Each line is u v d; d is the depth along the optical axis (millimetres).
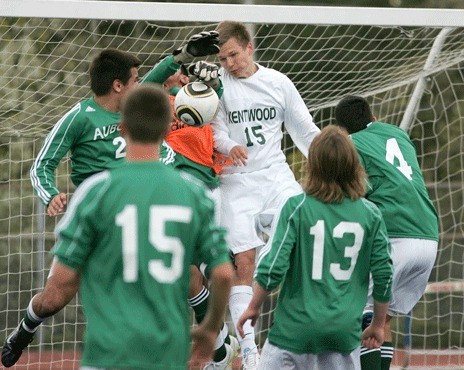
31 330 22875
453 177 51219
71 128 21562
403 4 59344
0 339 39750
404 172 22984
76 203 13820
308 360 18188
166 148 22875
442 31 29281
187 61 22203
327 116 36156
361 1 59094
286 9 27062
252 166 24578
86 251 13734
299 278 18141
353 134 23547
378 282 18344
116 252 13586
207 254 14008
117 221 13641
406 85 36344
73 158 22047
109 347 13242
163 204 13781
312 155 18250
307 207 18141
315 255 18031
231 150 23641
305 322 17875
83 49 40781
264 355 18562
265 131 24594
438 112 51469
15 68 38750
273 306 37875
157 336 13328
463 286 37562
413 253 22844
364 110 23938
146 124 14039
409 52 33688
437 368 36906
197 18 26469
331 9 27391
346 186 18219
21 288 39875
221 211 24547
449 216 46188
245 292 23781
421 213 22969
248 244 24156
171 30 40281
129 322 13305
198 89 22906
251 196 24484
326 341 17984
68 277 13742
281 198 24328
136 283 13516
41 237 33344
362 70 33938
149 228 13656
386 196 22797
